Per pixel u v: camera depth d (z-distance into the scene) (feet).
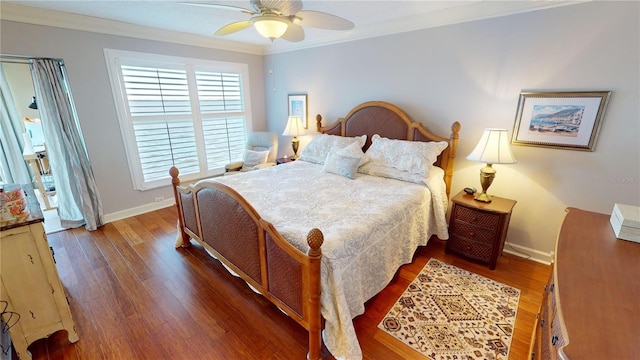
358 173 10.04
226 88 14.38
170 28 11.29
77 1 8.07
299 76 13.88
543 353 3.48
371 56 10.92
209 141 14.23
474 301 6.87
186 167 13.56
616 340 2.48
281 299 5.77
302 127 13.35
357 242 5.55
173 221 11.53
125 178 11.72
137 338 5.88
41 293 5.30
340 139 11.36
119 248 9.43
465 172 9.50
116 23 10.22
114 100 10.89
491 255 8.04
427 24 9.21
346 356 4.98
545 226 8.36
